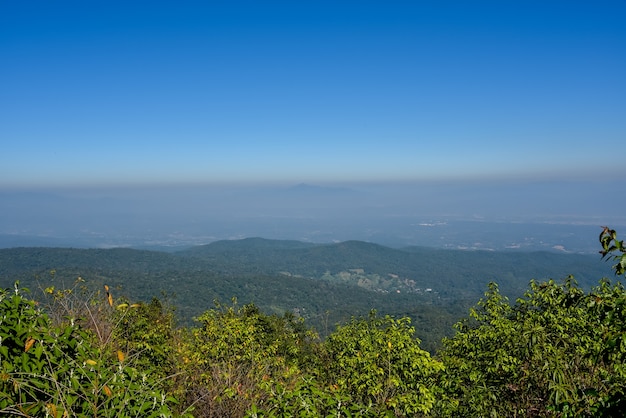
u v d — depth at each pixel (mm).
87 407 2355
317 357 9898
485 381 6266
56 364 2605
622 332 2725
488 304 7680
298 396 3086
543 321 6133
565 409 3146
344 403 3168
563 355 5020
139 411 2404
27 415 2156
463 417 6289
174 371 6938
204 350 8039
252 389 4652
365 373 6832
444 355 7898
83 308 4297
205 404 4555
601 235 2732
